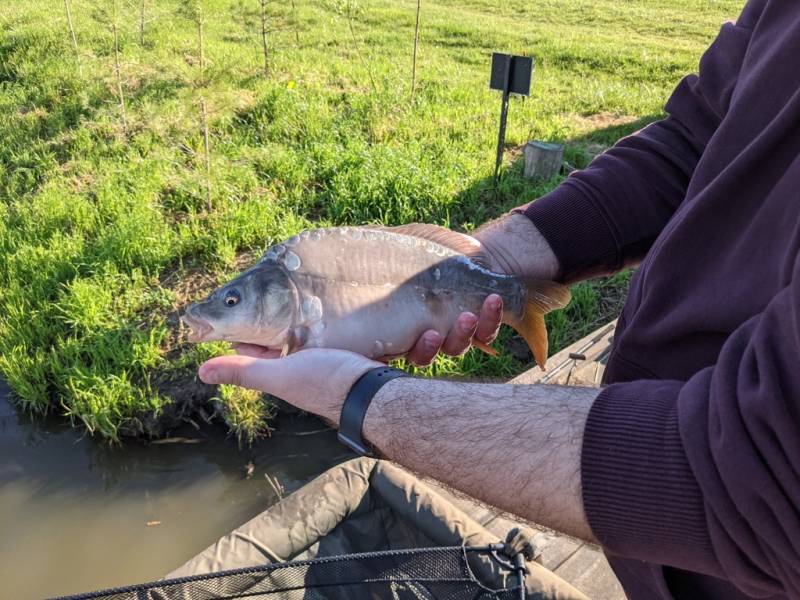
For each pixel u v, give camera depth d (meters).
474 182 2.70
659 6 7.38
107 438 1.85
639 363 0.54
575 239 0.72
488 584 1.01
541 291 0.75
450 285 0.72
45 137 3.13
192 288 2.18
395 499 1.23
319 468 1.81
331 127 3.15
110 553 1.63
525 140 3.21
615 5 7.27
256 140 3.09
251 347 0.74
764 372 0.35
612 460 0.40
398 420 0.47
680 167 0.70
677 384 0.42
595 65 4.82
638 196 0.71
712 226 0.49
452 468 0.45
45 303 2.07
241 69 3.75
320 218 2.52
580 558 1.13
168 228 2.38
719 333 0.48
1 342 2.00
